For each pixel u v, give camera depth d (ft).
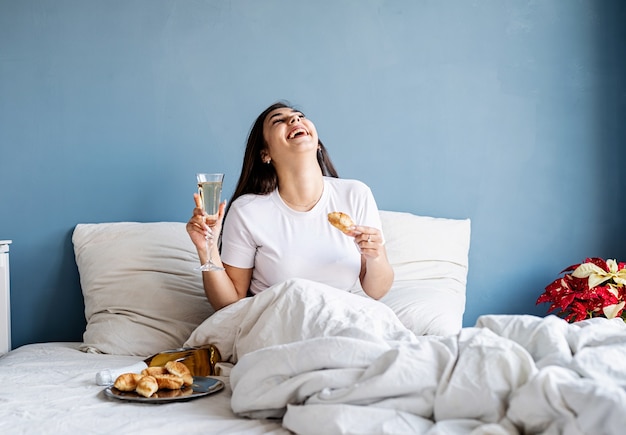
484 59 9.59
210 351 6.45
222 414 4.91
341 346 4.69
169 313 7.89
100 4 9.05
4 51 8.91
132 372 5.66
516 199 9.61
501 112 9.60
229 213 7.88
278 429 4.53
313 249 7.59
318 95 9.38
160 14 9.13
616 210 9.71
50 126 9.00
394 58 9.48
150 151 9.14
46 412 4.89
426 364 4.34
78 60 9.03
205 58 9.21
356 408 4.18
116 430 4.44
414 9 9.52
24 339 9.02
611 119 9.71
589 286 8.38
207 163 9.23
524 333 4.75
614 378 4.05
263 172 8.00
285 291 6.05
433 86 9.53
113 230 8.71
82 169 9.05
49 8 8.98
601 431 3.57
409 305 7.72
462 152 9.55
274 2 9.30
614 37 9.71
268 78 9.30
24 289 9.00
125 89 9.10
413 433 3.96
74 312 9.05
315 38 9.37
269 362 4.82
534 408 3.84
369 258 7.36
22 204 8.99
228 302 7.42
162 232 8.57
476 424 4.00
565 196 9.68
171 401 5.22
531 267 9.62
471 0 9.57
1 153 8.94
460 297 8.54
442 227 9.00
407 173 9.52
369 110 9.46
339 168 9.42
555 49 9.66
